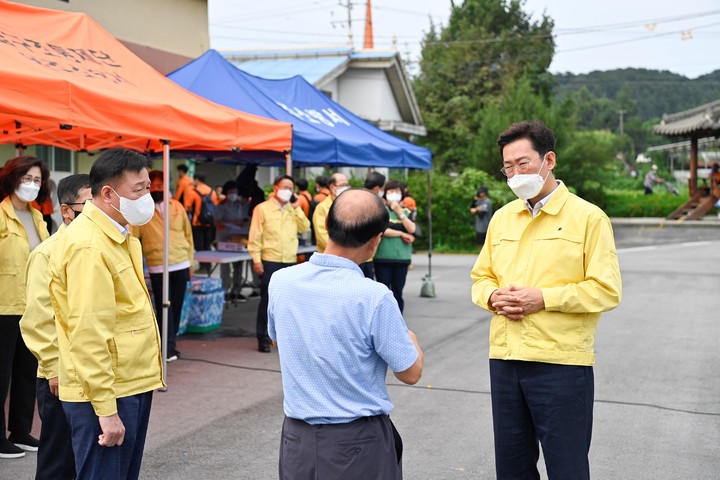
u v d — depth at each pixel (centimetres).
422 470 509
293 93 1165
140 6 1280
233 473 503
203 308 982
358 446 280
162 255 797
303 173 2250
